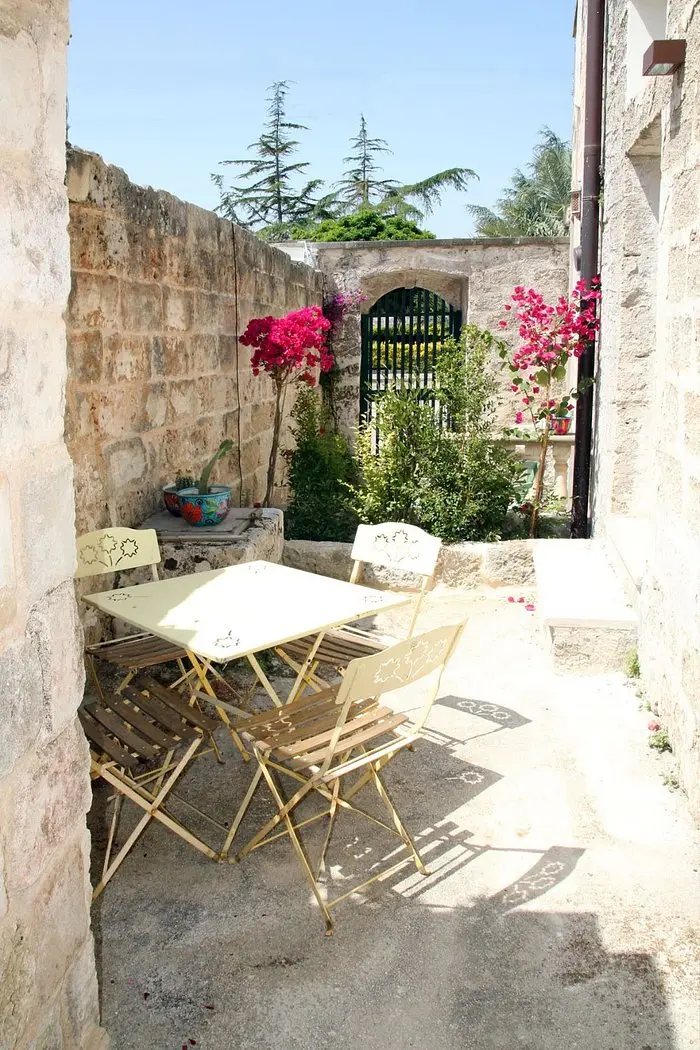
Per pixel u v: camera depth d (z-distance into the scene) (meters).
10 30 1.54
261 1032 2.20
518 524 6.96
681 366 3.47
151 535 3.74
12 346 1.58
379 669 2.60
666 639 3.70
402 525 3.96
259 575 3.67
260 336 6.29
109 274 4.34
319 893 2.61
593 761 3.56
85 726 2.91
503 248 9.83
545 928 2.57
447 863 2.89
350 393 10.30
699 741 3.10
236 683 4.34
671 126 3.60
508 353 9.89
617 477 5.48
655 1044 2.15
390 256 10.02
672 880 2.79
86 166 4.03
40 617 1.71
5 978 1.60
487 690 4.32
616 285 5.41
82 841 1.94
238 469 6.77
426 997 2.31
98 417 4.30
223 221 6.21
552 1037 2.17
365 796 3.31
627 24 4.97
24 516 1.64
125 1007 2.28
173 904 2.70
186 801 3.21
